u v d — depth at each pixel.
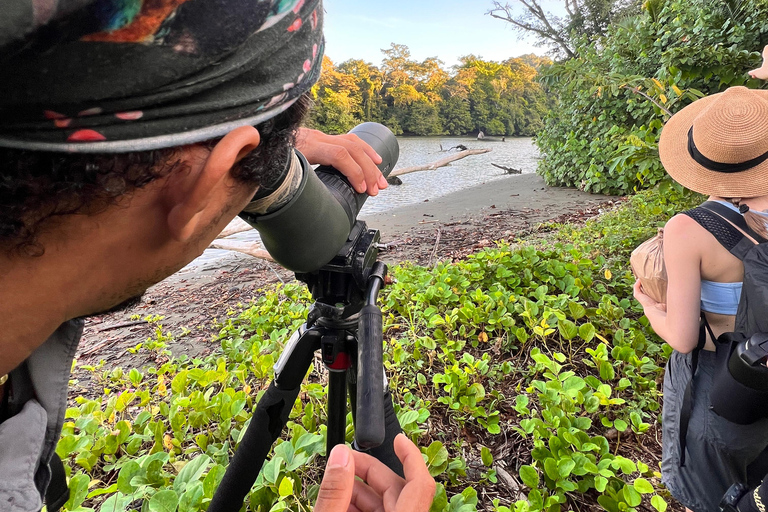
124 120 0.36
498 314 3.07
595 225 6.17
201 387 2.82
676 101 3.59
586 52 9.92
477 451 2.17
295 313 3.80
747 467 1.51
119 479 1.68
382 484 0.69
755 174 1.37
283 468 1.75
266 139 0.50
